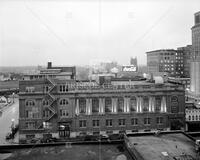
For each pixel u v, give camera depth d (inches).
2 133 2107.5
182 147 951.0
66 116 2059.5
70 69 2571.4
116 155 930.7
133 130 2116.1
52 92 2034.9
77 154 941.8
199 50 2534.5
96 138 1967.3
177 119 2164.1
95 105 2108.8
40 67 2459.4
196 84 2549.2
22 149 1010.7
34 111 2031.3
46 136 2031.3
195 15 2541.8
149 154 869.2
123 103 2133.4
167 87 2182.6
